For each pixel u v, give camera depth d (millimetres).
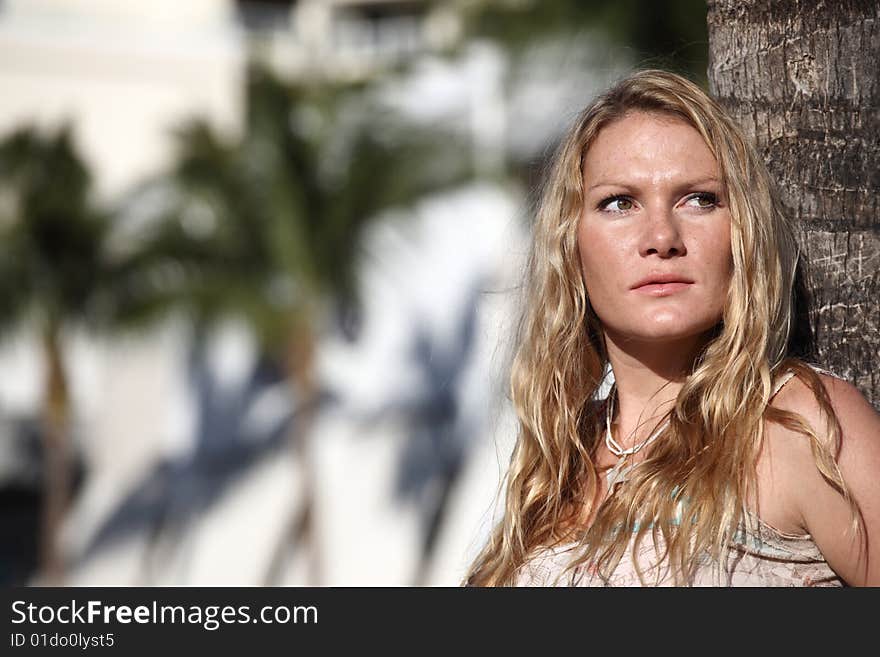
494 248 32594
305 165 34656
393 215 33875
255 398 37906
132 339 36531
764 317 3807
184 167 35000
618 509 3861
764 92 4645
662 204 3908
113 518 38281
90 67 41281
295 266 34344
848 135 4527
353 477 34906
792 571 3586
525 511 4305
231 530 37062
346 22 45875
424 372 34406
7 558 42656
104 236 36562
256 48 37094
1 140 36969
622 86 4164
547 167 4574
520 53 28969
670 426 3945
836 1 4520
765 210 3924
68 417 38344
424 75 34281
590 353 4414
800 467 3545
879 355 4516
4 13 40562
